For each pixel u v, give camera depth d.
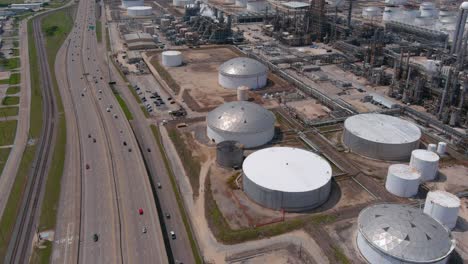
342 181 88.06
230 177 89.06
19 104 133.50
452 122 113.88
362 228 65.88
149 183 85.56
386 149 95.00
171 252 68.75
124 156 96.88
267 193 77.00
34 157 99.25
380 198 82.00
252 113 104.19
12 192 85.25
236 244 69.56
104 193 82.25
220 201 80.75
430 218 66.69
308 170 82.62
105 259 64.69
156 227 72.12
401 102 132.38
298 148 97.25
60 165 93.88
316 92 134.50
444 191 77.38
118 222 73.50
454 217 71.75
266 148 96.12
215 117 106.38
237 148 93.50
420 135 99.50
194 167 93.62
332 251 67.06
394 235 62.25
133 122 118.88
